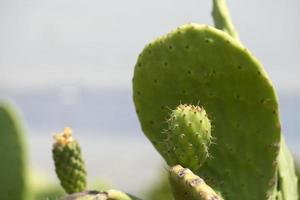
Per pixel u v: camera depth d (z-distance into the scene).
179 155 1.19
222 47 1.26
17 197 1.81
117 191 1.17
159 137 1.32
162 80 1.30
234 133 1.29
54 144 1.33
